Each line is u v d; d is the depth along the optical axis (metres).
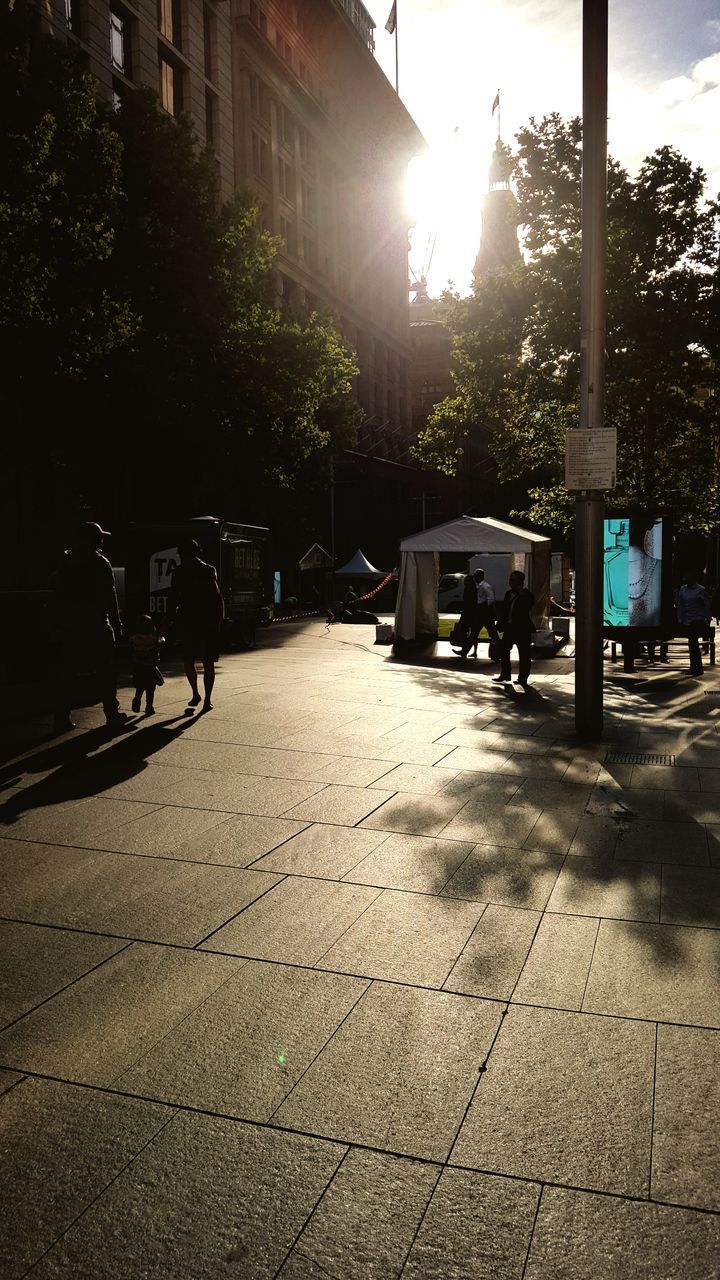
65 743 8.05
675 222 20.33
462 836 5.51
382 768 7.28
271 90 49.75
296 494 38.22
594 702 8.74
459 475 75.19
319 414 34.66
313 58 56.75
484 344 22.14
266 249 29.19
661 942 3.99
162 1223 2.31
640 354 19.94
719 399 21.38
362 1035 3.21
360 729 8.94
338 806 6.14
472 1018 3.33
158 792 6.44
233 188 44.38
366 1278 2.15
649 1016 3.35
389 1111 2.77
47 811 5.95
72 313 19.00
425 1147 2.61
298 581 48.28
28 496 28.59
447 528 20.28
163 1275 2.16
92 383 23.89
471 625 18.00
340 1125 2.71
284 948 3.92
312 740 8.34
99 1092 2.87
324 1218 2.33
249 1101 2.82
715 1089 2.89
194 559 9.80
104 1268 2.17
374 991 3.54
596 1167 2.52
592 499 8.65
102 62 32.47
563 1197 2.41
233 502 36.62
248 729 8.79
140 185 24.88
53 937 4.02
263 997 3.49
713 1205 2.38
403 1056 3.08
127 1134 2.66
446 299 22.70
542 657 18.89
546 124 20.89
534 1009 3.40
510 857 5.13
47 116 16.12
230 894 4.54
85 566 8.45
